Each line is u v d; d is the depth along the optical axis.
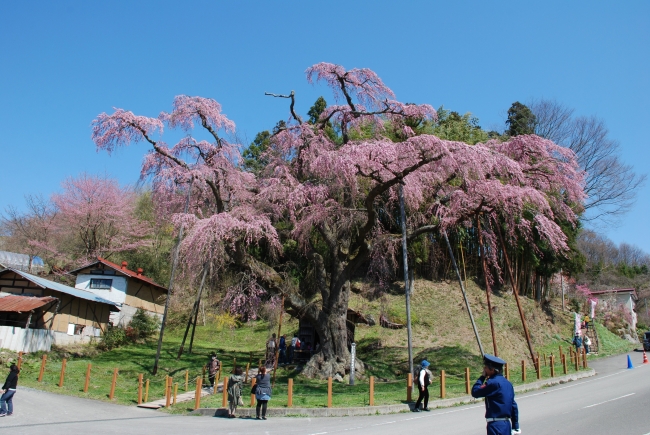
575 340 30.61
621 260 77.19
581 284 51.94
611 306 47.12
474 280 36.03
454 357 25.36
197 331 34.31
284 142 23.08
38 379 19.09
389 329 30.61
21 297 24.58
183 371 22.88
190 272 22.88
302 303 22.23
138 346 29.12
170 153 21.30
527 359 26.84
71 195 40.38
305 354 24.86
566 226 33.66
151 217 43.16
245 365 24.28
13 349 22.53
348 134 23.98
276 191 21.08
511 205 19.88
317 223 21.20
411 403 15.00
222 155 22.16
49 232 41.94
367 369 22.72
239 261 21.19
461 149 18.36
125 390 19.08
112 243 40.75
